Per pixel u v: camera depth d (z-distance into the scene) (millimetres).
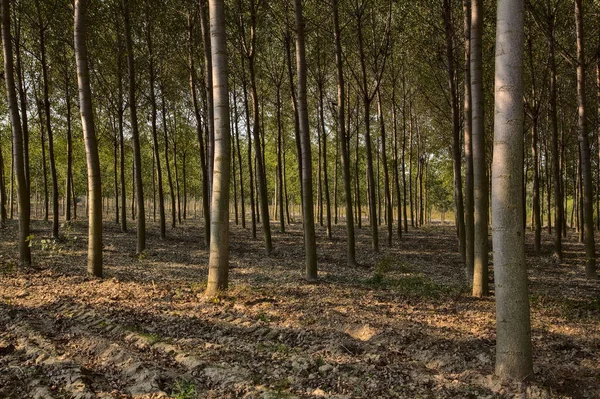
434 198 44969
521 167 4289
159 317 6723
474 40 9289
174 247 17359
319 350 5508
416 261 16406
